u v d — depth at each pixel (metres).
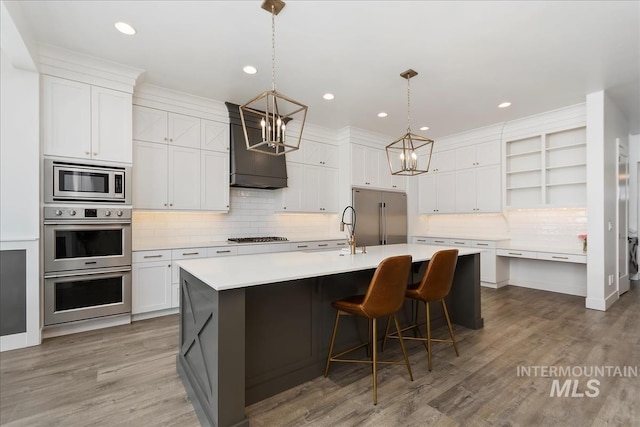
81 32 2.49
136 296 3.27
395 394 2.00
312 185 5.00
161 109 3.60
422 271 3.14
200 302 1.86
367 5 2.15
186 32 2.49
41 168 2.77
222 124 4.07
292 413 1.81
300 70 3.10
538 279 4.84
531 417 1.76
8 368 2.30
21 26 2.23
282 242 4.32
